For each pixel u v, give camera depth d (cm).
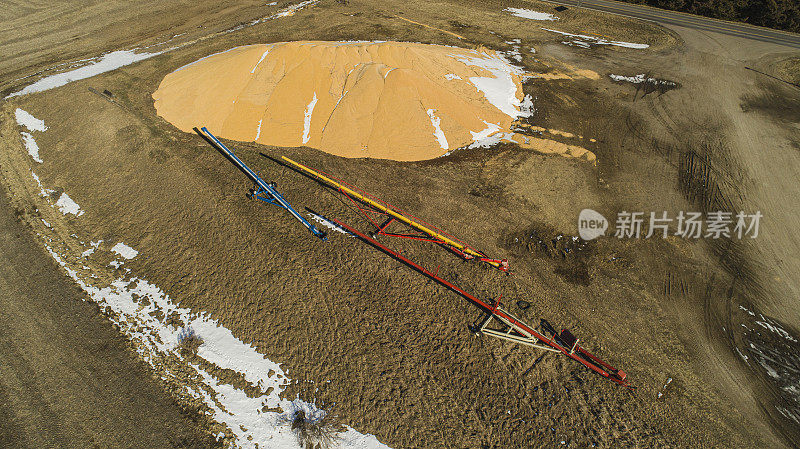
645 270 1859
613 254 1919
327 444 1370
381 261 1858
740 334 1636
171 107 2681
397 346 1581
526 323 1648
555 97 2933
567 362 1547
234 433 1407
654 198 2198
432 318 1666
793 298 1748
